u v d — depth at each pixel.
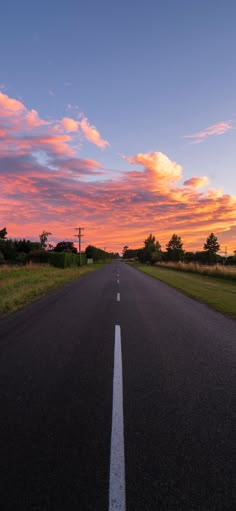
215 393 3.74
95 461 2.43
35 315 8.73
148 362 4.86
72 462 2.42
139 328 7.18
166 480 2.22
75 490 2.12
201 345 5.84
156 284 18.58
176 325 7.54
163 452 2.55
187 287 16.56
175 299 12.12
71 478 2.24
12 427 2.94
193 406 3.39
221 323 7.82
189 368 4.61
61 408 3.33
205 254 58.69
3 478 2.24
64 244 80.62
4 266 31.86
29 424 2.99
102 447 2.62
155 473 2.30
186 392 3.76
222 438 2.76
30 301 11.41
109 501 2.03
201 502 2.03
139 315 8.77
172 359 5.02
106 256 121.94
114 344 5.84
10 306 10.03
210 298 12.34
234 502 2.03
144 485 2.17
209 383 4.05
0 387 3.90
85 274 28.83
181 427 2.95
